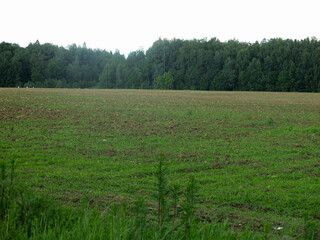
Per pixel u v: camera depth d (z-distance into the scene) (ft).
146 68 353.92
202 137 47.24
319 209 22.17
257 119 65.72
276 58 310.65
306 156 37.68
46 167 29.99
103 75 361.30
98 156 35.47
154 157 35.68
